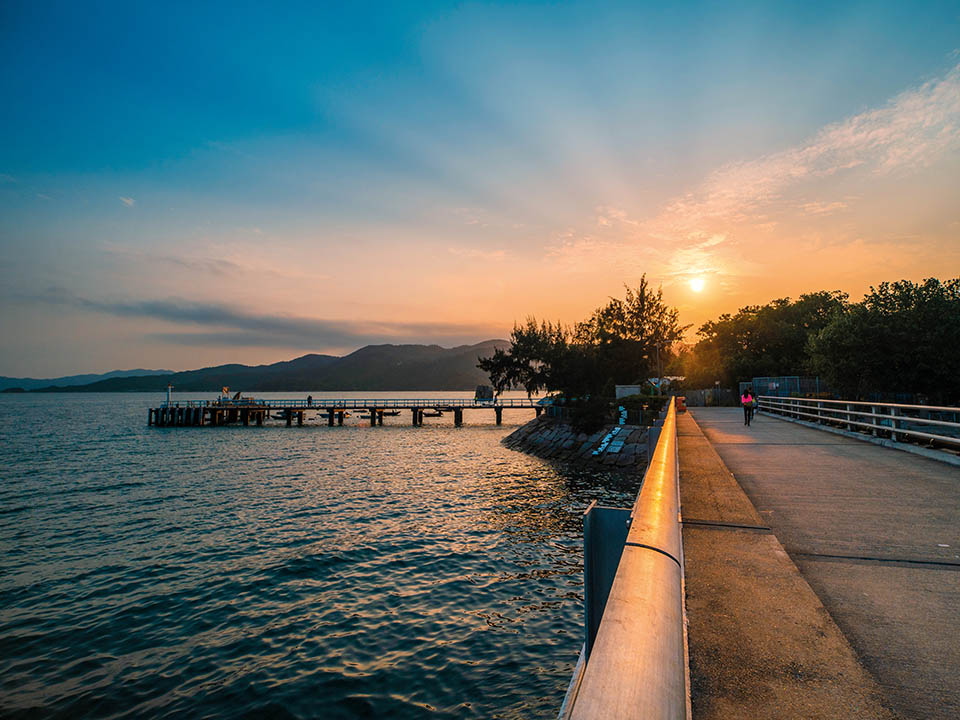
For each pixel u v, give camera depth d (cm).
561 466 3856
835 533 525
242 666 997
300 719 834
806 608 299
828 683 221
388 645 1079
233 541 1848
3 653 1056
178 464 4022
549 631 1145
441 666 996
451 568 1559
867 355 3241
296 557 1647
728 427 1962
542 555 1692
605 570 371
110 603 1305
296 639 1105
